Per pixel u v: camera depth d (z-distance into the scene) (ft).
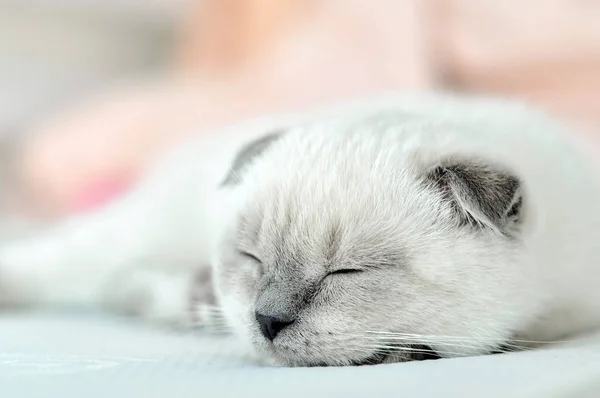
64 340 0.98
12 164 2.68
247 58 2.64
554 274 0.97
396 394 0.71
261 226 0.95
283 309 0.90
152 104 2.24
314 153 0.98
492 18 1.91
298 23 2.45
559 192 1.01
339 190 0.93
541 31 1.82
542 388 0.73
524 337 0.96
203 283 1.11
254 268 0.96
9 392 0.73
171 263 1.26
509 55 1.85
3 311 1.26
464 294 0.90
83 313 1.26
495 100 1.25
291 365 0.91
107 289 1.26
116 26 3.32
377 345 0.89
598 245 1.02
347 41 2.10
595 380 0.76
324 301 0.90
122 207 1.36
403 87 1.90
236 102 2.02
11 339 0.97
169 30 3.42
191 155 1.38
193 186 1.26
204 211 1.22
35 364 0.83
